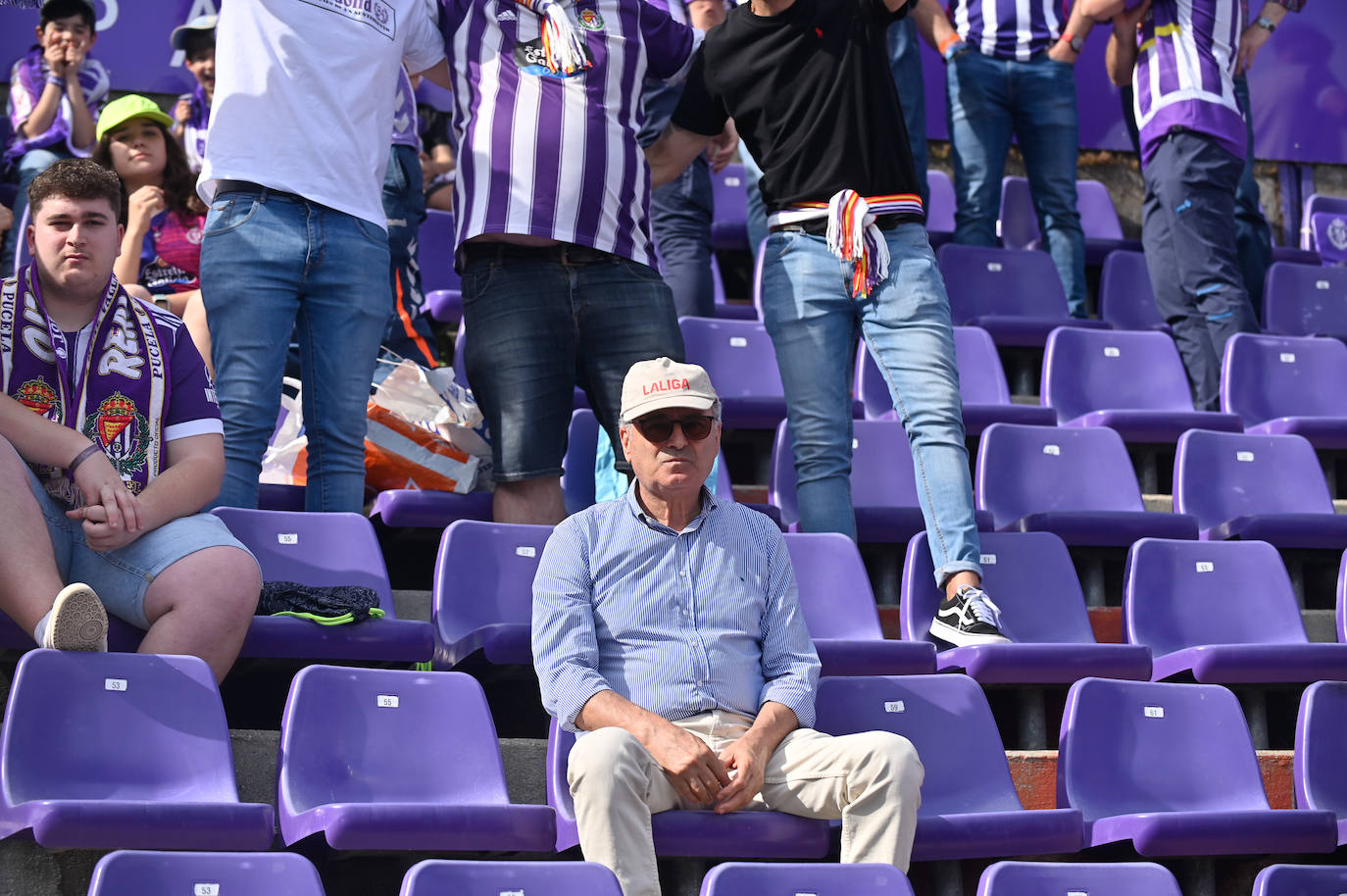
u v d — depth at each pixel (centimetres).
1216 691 1258
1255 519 1573
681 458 1105
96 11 2300
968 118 2231
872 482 1636
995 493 1620
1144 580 1446
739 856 1011
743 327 1838
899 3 1436
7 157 2089
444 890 845
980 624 1302
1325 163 2867
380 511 1420
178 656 1010
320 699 1040
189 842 906
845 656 1237
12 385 1129
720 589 1109
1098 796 1186
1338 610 1508
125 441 1143
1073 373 1916
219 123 1351
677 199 1953
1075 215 2252
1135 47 2134
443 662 1216
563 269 1402
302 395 1356
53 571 1046
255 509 1303
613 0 1448
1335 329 2286
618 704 1034
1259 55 2842
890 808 1004
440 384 1533
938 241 2311
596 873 868
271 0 1352
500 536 1293
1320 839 1147
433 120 2317
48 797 928
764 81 1443
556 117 1398
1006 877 974
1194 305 2000
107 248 1155
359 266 1356
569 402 1407
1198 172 1984
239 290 1320
